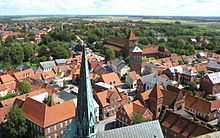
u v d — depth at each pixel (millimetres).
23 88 104625
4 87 109125
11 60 183625
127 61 171625
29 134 73000
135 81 124188
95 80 116188
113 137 40469
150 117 76062
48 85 115375
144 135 43219
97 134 39500
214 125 80625
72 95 89375
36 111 71062
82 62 27969
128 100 95625
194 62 181000
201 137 25281
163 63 164625
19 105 77125
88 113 28750
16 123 67688
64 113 72562
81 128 29250
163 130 69062
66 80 138000
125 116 75250
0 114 72875
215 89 115938
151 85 110750
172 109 78438
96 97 86062
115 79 113938
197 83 132500
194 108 87625
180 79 139250
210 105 84000
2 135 67312
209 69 160375
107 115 86875
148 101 84188
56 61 171000
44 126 66312
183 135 62750
